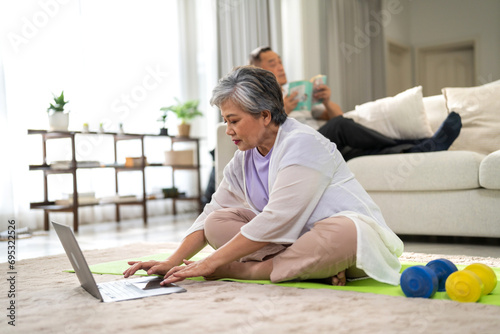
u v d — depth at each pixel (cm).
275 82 142
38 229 414
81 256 127
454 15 636
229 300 123
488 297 123
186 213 548
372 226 139
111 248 251
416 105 304
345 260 134
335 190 143
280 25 562
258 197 154
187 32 561
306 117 329
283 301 120
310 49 574
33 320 112
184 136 509
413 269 123
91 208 456
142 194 481
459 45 637
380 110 314
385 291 131
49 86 421
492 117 305
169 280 138
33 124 408
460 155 251
